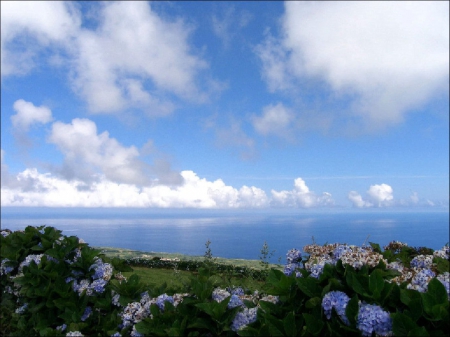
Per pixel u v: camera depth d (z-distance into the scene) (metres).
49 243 6.27
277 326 3.47
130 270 5.91
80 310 5.10
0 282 6.36
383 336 3.12
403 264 4.69
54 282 5.53
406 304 3.27
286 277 3.85
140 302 4.68
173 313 4.02
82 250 5.83
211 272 5.52
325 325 3.40
